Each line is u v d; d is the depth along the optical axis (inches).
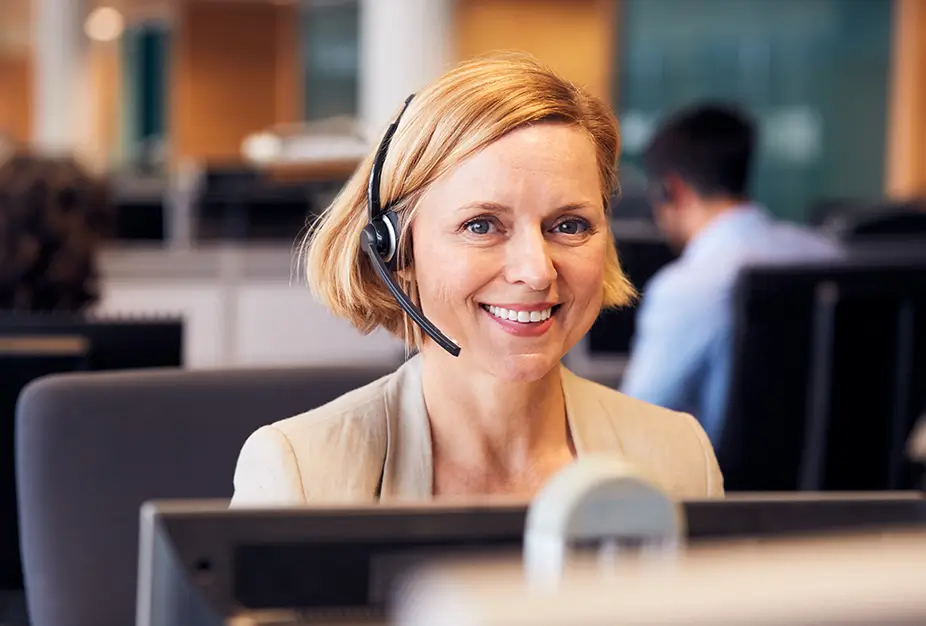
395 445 43.4
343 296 45.6
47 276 90.2
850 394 91.3
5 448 74.7
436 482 43.9
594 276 40.8
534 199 39.5
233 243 213.9
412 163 41.1
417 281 42.1
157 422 63.5
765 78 443.5
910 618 14.3
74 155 96.4
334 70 555.8
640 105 451.5
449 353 42.7
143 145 698.8
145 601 23.6
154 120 700.7
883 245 174.2
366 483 42.6
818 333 89.9
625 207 213.9
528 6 447.2
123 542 63.0
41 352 75.2
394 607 22.4
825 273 89.0
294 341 176.6
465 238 40.1
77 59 525.7
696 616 14.0
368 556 23.5
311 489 42.1
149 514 23.4
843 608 14.3
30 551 62.4
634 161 451.2
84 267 92.0
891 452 93.4
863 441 92.7
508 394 43.0
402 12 321.4
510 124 39.6
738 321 90.0
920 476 101.7
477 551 23.7
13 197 89.8
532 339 40.3
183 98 561.3
